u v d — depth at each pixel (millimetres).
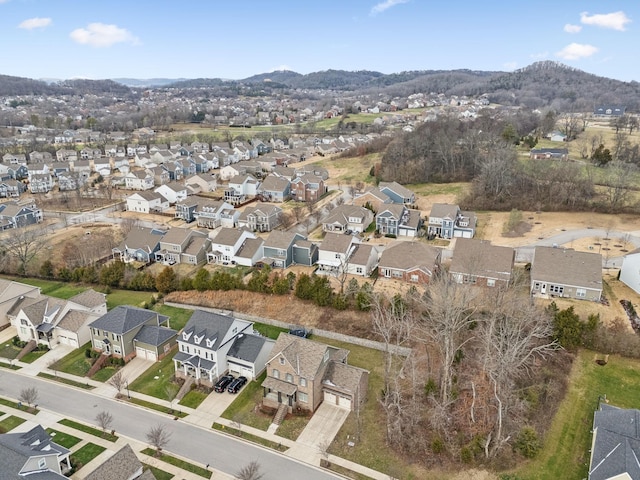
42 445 35219
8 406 44938
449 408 41906
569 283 60062
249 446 39531
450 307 42312
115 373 50344
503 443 37062
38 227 97750
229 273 73375
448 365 41531
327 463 37312
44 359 53188
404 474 36250
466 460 36781
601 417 38406
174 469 37031
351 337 54531
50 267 74062
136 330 53406
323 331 56219
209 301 64562
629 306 57750
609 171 93812
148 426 42125
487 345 39406
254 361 47875
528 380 45188
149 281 68812
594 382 45719
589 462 36500
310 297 61469
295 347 45125
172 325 59031
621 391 44438
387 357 45656
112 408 44719
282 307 61781
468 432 39531
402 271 67875
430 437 39469
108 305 64438
